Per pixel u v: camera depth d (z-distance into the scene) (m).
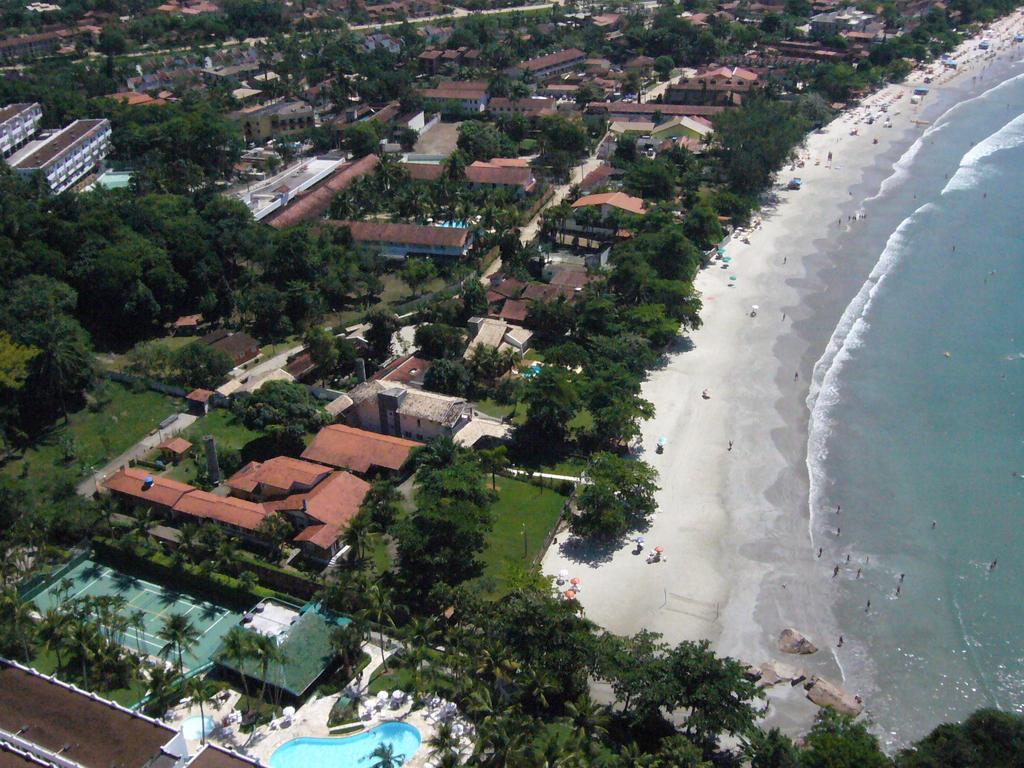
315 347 169.62
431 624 108.44
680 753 90.12
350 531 120.62
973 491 140.62
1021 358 176.00
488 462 138.50
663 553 128.62
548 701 102.94
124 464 149.38
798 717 103.56
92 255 185.00
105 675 106.94
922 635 115.12
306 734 99.44
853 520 135.00
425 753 97.06
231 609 119.38
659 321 178.50
